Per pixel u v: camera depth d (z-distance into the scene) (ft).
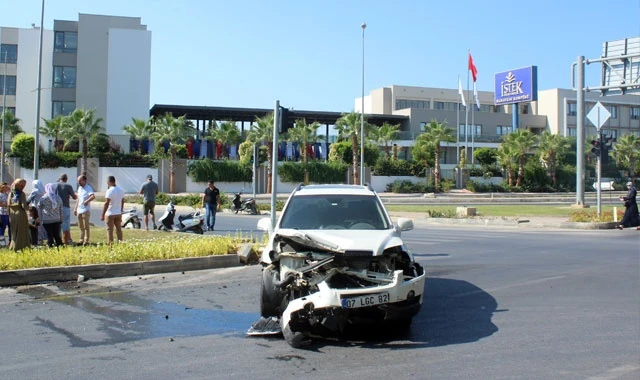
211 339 22.34
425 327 23.93
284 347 21.18
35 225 43.34
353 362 19.30
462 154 229.86
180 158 180.14
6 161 163.63
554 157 224.74
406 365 18.93
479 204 144.66
